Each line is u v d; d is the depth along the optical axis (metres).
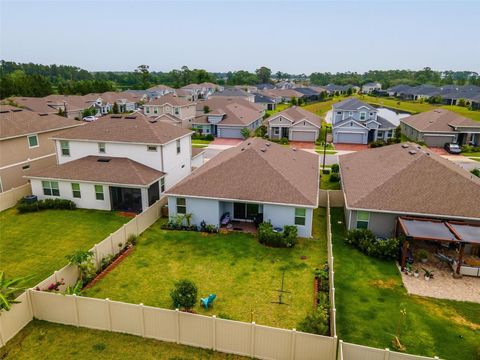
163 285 18.73
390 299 17.58
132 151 31.08
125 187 29.03
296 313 16.48
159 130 32.47
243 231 25.08
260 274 19.78
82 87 123.12
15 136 33.56
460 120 55.47
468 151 52.31
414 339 14.84
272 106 108.06
